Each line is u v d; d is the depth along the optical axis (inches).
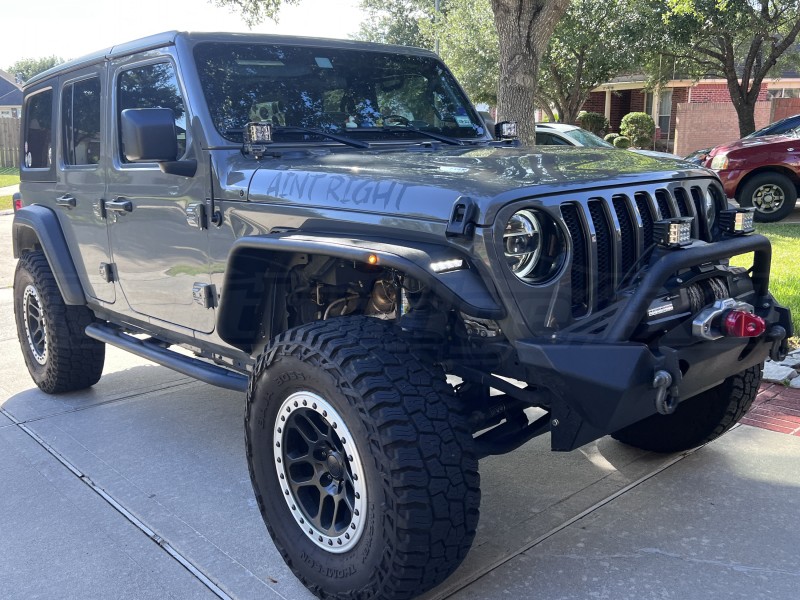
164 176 135.0
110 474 143.6
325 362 93.7
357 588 95.3
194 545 117.5
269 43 140.7
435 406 91.2
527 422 113.2
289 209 110.4
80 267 172.4
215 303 128.6
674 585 102.7
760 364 131.5
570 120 832.3
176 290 138.5
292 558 104.8
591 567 107.7
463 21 815.7
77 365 183.2
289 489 104.7
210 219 125.0
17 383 203.8
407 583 90.8
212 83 130.6
